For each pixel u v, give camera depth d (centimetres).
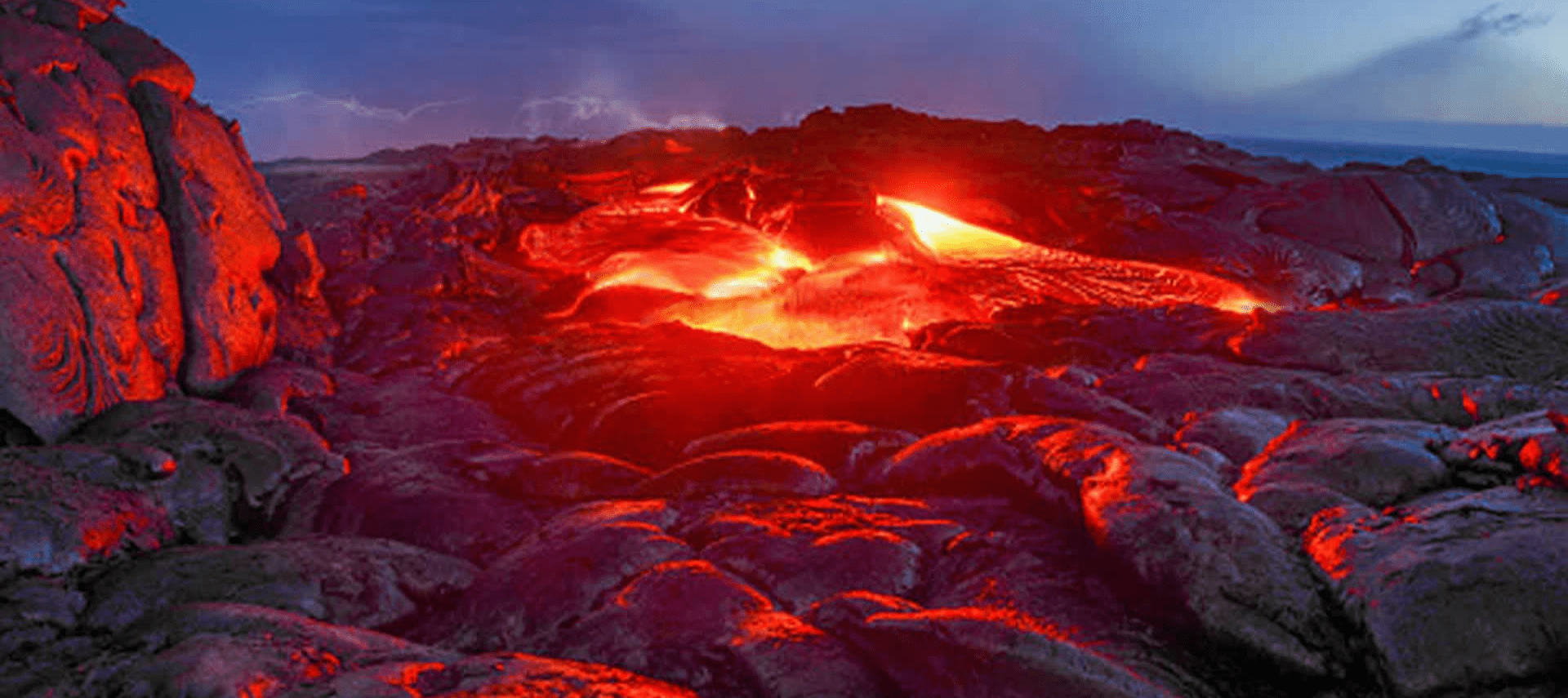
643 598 370
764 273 1082
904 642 319
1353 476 416
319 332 769
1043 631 355
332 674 313
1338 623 330
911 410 608
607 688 299
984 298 991
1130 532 376
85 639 342
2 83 521
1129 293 1054
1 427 464
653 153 1490
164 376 590
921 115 1658
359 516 475
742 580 396
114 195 570
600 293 940
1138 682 294
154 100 631
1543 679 289
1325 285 1077
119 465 447
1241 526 367
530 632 372
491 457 526
